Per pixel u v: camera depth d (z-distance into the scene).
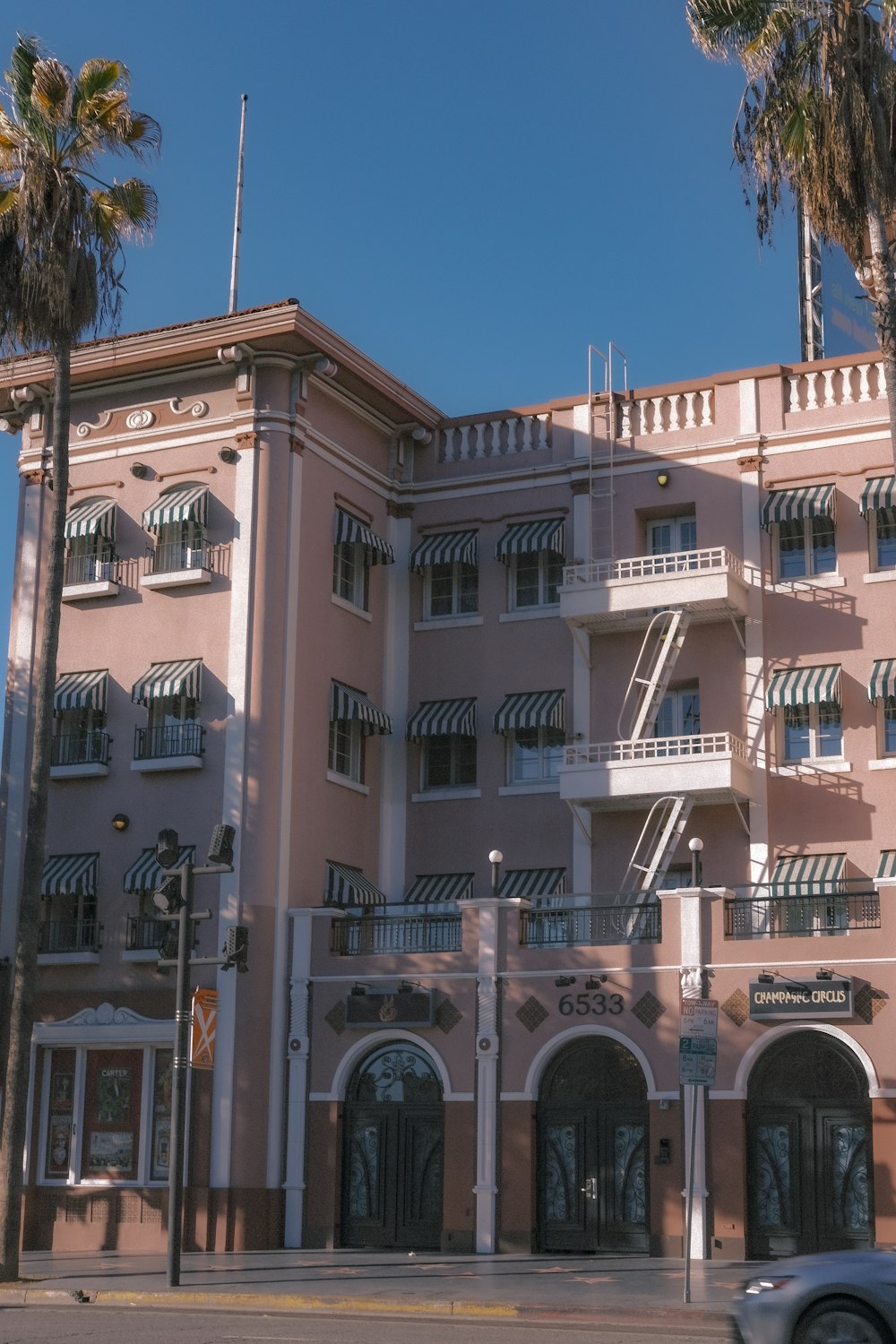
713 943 28.39
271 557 33.00
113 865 33.12
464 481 36.78
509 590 36.12
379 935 31.50
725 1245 27.12
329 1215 30.33
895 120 24.78
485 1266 25.58
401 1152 30.28
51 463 35.88
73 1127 32.22
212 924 31.66
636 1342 16.05
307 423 34.12
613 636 34.81
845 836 31.88
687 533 35.19
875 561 33.16
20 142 27.58
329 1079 30.89
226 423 34.03
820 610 33.09
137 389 35.28
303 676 33.28
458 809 35.12
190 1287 22.11
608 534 35.12
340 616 34.84
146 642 33.91
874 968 27.14
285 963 31.67
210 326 33.34
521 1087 29.31
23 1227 31.91
